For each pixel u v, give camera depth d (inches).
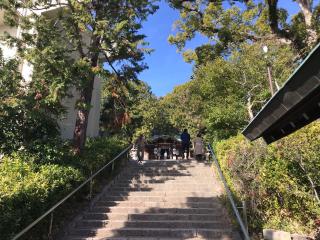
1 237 240.8
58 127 406.0
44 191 306.8
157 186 475.8
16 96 375.2
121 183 496.7
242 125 665.0
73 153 438.6
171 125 1449.3
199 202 410.0
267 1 506.3
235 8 631.2
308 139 341.1
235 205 315.6
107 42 435.8
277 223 335.0
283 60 568.1
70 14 442.0
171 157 1000.9
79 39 444.1
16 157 365.4
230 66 687.7
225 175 421.7
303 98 135.0
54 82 368.8
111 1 445.7
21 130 378.3
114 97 491.2
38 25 412.5
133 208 393.7
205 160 638.5
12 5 429.4
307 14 485.7
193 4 655.8
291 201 340.8
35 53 377.7
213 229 339.6
